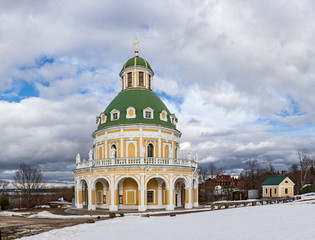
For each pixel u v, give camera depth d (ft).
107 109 173.58
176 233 63.10
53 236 72.69
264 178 367.66
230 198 290.35
